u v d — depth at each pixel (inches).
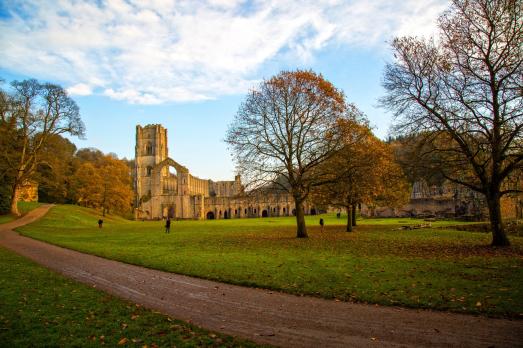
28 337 352.5
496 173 938.7
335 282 567.2
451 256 804.6
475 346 317.4
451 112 927.0
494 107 896.3
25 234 1472.7
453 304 433.4
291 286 552.4
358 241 1203.2
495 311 402.3
